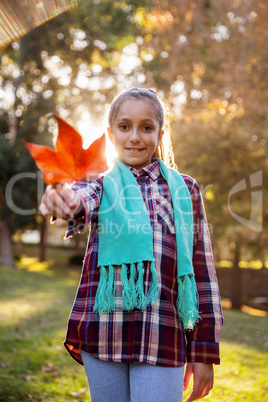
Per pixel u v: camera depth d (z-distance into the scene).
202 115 12.78
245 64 13.48
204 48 14.20
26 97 19.70
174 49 14.34
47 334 7.19
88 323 1.59
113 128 1.70
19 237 33.44
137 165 1.72
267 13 13.17
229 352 6.43
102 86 17.94
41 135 19.09
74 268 26.34
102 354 1.56
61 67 18.88
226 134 12.34
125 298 1.54
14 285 15.04
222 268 22.16
